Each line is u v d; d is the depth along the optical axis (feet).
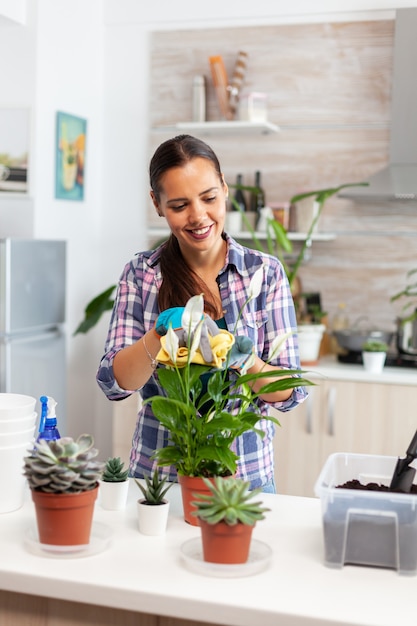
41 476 4.65
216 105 13.64
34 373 11.68
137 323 6.42
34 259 11.59
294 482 11.96
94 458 4.83
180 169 5.72
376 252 13.14
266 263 6.38
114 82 14.23
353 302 13.29
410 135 12.27
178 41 13.79
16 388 11.17
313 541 5.05
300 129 13.33
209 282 6.39
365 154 13.05
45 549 4.69
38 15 12.25
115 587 4.28
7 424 5.43
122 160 14.28
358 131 13.05
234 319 6.30
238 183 13.55
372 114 12.97
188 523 5.32
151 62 13.98
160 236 14.19
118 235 14.37
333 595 4.23
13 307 11.05
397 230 13.03
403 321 12.24
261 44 13.38
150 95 14.03
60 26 12.86
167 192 5.80
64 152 13.11
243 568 4.46
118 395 6.05
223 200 5.98
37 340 11.75
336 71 13.07
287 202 13.46
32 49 12.29
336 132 13.16
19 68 12.38
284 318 6.36
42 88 12.46
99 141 14.32
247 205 13.53
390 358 12.25
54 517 4.66
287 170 13.44
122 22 14.06
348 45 12.98
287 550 4.88
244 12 13.41
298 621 4.00
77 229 13.69
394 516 4.57
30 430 5.59
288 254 13.46
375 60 12.87
